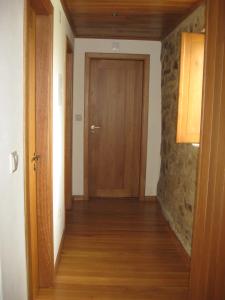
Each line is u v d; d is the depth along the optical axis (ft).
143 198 15.62
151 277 8.74
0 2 4.19
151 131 15.23
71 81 13.56
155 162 15.44
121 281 8.50
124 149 15.71
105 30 13.17
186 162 10.22
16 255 5.04
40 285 8.12
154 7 10.02
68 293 7.90
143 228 12.23
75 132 15.06
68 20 11.28
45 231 7.93
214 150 6.46
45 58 7.32
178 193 11.15
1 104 4.28
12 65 4.68
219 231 6.67
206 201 6.61
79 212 13.80
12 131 4.75
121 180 15.96
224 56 6.22
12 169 4.73
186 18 10.61
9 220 4.67
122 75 15.16
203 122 6.36
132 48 14.64
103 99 15.26
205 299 6.91
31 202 7.20
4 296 4.49
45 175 7.70
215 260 6.76
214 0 6.06
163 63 14.20
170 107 12.82
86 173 15.31
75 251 10.15
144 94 14.94
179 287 8.30
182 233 10.33
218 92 6.31
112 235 11.49
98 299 7.70
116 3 9.71
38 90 7.39
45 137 7.54
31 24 6.75
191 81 7.45
